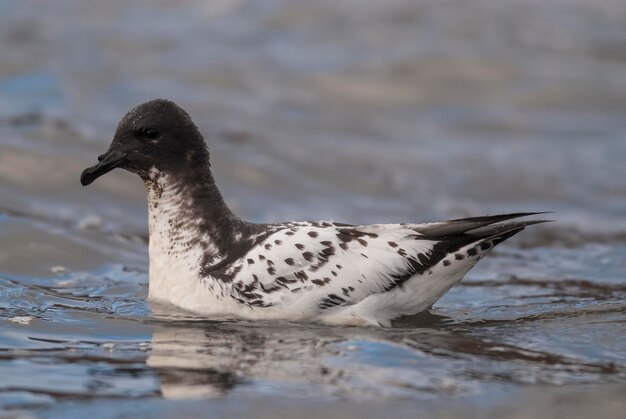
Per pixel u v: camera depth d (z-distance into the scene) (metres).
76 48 25.55
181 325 11.71
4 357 10.51
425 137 22.41
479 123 23.14
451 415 9.10
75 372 10.11
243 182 19.12
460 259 11.88
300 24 27.77
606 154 21.84
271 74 24.61
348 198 19.09
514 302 13.25
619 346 11.10
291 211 18.14
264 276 11.78
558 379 10.01
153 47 25.92
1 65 23.95
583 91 24.47
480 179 20.45
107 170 12.55
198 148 12.54
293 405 9.25
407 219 18.20
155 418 8.92
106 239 15.86
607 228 18.23
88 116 21.11
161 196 12.55
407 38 26.77
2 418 8.89
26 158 18.25
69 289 13.57
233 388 9.66
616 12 29.39
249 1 29.25
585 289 14.13
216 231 12.28
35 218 16.03
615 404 9.39
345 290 11.69
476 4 29.59
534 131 22.95
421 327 11.79
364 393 9.57
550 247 16.95
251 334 11.34
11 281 13.61
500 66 25.38
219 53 25.72
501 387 9.76
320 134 21.98
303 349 10.82
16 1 29.02
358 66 24.98
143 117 12.46
